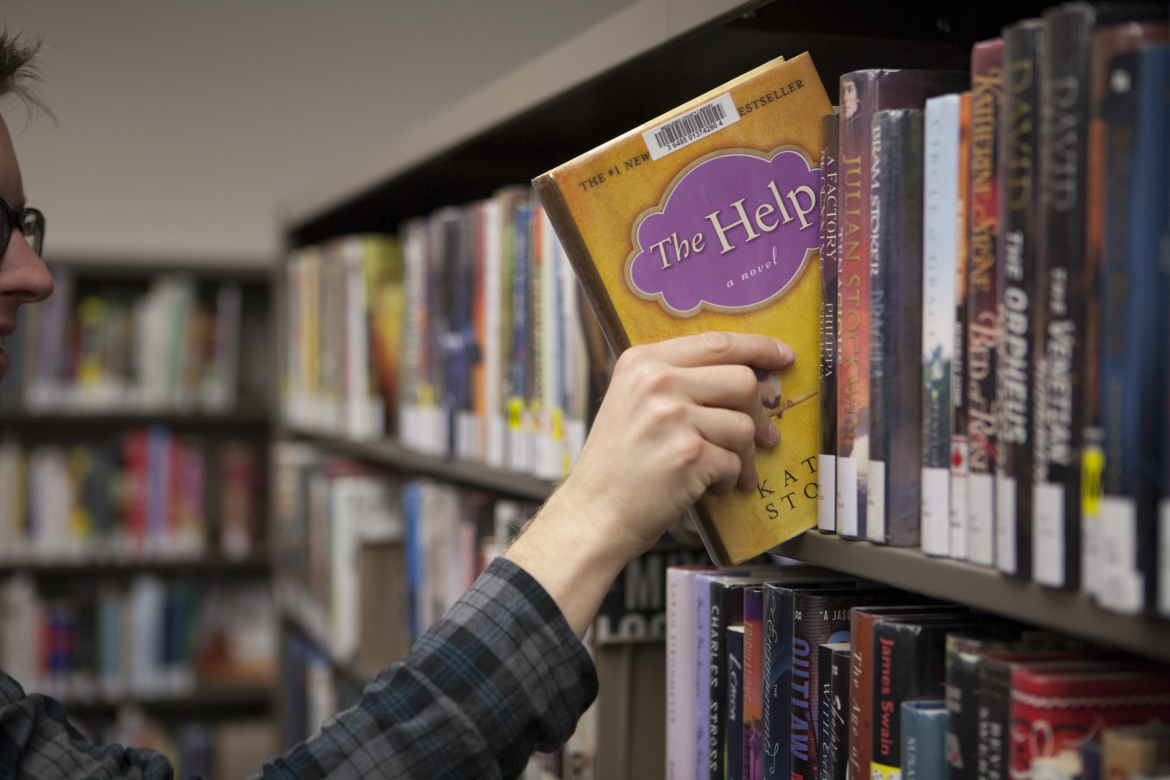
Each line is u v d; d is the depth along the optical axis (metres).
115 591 2.98
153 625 2.93
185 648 2.97
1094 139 0.48
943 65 0.87
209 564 2.98
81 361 2.94
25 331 2.88
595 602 0.68
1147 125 0.46
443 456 1.45
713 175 0.72
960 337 0.60
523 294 1.18
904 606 0.71
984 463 0.57
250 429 3.31
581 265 0.71
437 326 1.46
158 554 2.96
